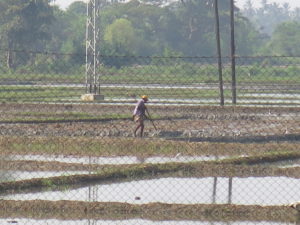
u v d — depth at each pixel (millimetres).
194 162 82188
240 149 96812
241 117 147125
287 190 70625
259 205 59844
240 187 72000
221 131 120938
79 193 67562
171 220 57281
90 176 74375
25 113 147125
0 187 68312
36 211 59344
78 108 161750
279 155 90000
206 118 147875
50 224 55281
